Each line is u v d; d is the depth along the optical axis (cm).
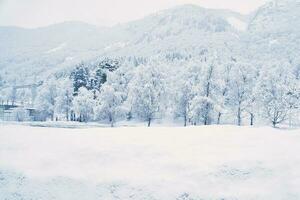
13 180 1093
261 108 4372
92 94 6228
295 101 4328
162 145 1198
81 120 6234
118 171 1042
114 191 959
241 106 4572
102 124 5547
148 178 980
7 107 8494
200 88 4644
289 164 963
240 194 875
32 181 1063
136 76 5297
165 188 930
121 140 1297
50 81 6962
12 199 1018
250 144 1141
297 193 841
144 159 1100
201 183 931
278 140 1161
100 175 1034
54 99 6675
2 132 1652
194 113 4397
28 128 1792
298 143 1111
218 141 1199
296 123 4441
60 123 5684
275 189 873
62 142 1361
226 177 948
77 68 8644
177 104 5009
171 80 5650
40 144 1368
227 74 4950
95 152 1188
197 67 5047
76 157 1176
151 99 5084
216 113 4478
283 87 4347
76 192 985
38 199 991
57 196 985
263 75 4503
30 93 9400
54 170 1105
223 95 4847
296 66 8794
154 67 5300
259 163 988
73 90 6944
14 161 1206
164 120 5556
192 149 1138
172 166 1028
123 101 5762
